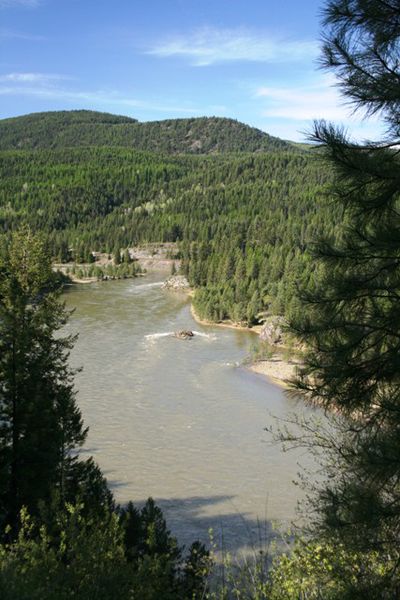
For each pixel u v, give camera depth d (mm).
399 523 7406
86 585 10391
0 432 23625
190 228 199625
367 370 8305
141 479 35719
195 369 62781
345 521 7828
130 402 50781
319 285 8664
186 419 46844
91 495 23781
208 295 101438
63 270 166875
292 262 95000
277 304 86375
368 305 8594
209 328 88312
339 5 7570
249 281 109188
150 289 132875
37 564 10500
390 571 7816
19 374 23594
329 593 8727
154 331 83312
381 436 7574
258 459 39031
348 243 8211
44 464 23656
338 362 8281
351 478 9156
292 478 35938
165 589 12633
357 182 7906
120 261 184000
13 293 24781
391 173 7609
